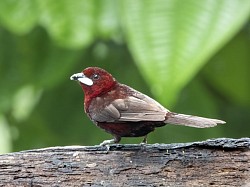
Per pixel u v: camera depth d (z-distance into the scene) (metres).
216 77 15.80
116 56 15.45
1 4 13.19
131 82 15.25
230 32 11.56
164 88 11.45
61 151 11.05
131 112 11.26
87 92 11.91
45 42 14.79
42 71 14.78
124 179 10.87
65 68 14.74
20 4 13.13
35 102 15.30
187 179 10.80
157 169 10.88
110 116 11.38
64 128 15.39
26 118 15.25
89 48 15.51
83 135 15.31
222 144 10.84
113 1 13.01
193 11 11.59
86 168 10.94
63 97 15.45
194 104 14.73
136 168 10.91
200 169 10.82
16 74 14.82
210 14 11.60
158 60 11.52
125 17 11.70
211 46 11.52
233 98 15.96
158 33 11.58
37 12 13.18
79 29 13.03
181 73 11.47
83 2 12.98
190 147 10.96
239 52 15.64
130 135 11.64
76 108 15.43
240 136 15.94
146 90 15.20
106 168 10.94
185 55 11.50
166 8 11.62
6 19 13.23
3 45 14.84
